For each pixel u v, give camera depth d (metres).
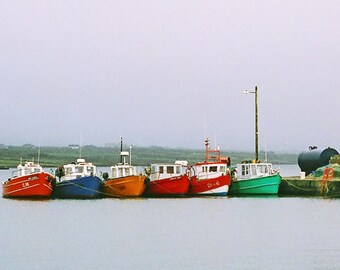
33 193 64.19
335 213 54.59
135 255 35.56
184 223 49.41
